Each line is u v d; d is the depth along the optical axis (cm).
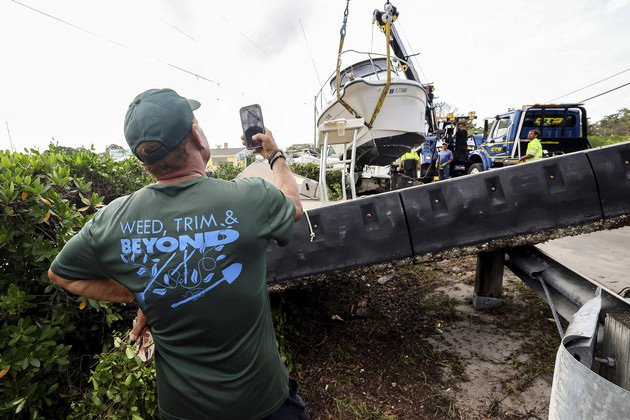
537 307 323
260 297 99
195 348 94
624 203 232
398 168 933
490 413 201
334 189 1028
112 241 95
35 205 190
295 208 111
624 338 133
